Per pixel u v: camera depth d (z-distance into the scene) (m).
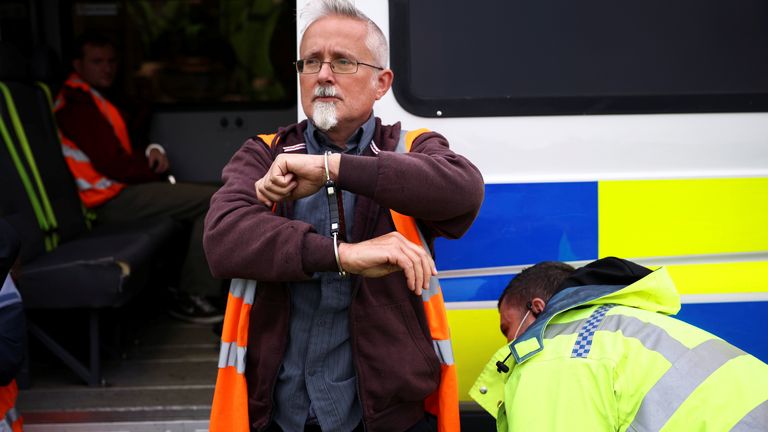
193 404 3.06
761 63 2.63
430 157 1.81
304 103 1.95
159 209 4.46
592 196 2.60
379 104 2.61
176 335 4.05
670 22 2.62
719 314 2.64
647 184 2.61
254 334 1.95
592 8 2.61
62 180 4.09
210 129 4.86
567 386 1.92
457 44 2.60
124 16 4.75
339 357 1.96
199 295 4.23
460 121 2.60
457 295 2.62
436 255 2.61
